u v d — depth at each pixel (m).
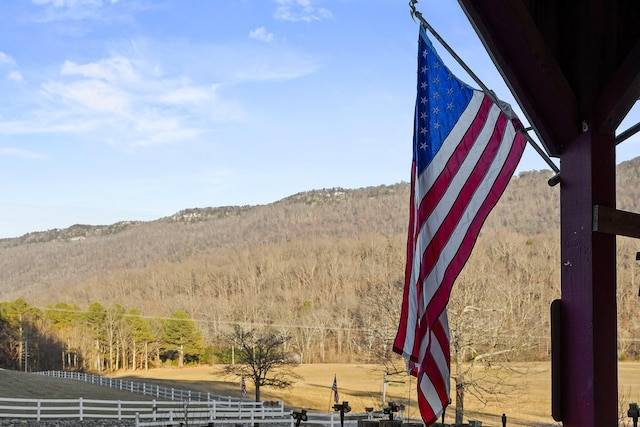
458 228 5.55
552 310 4.83
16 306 87.88
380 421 9.48
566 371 4.79
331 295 110.69
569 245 4.84
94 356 88.81
